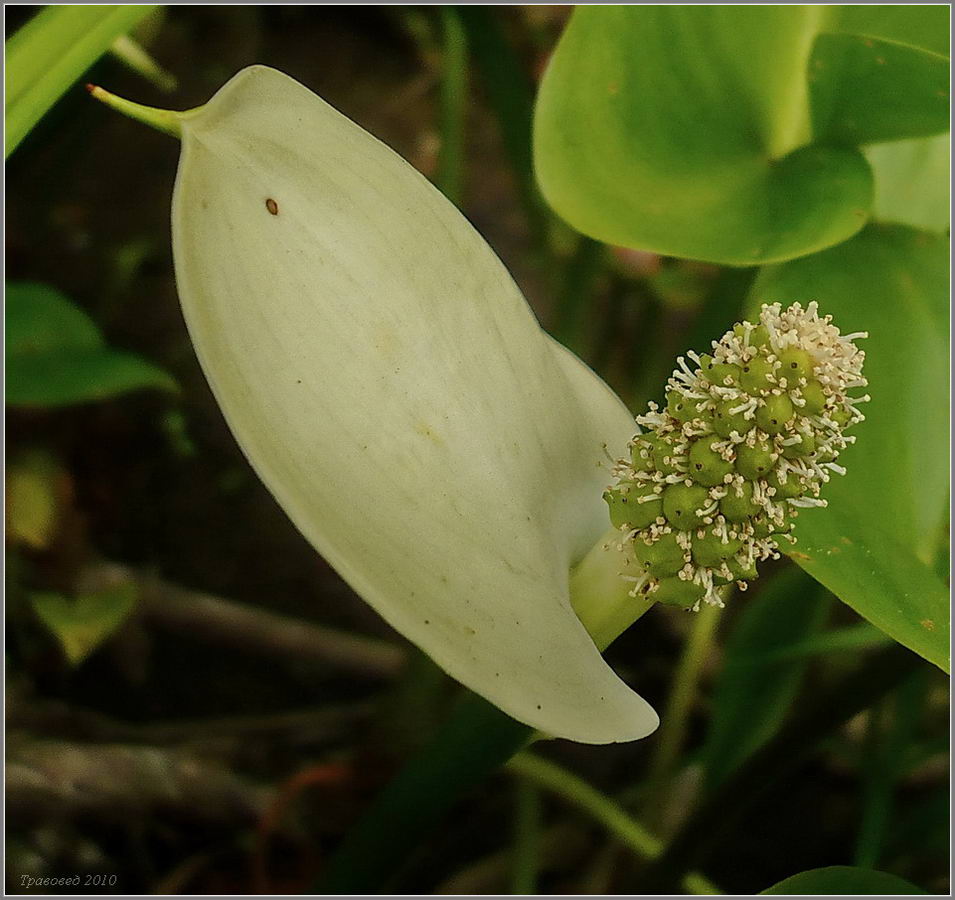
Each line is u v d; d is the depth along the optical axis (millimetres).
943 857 331
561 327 360
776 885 232
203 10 514
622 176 264
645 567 227
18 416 324
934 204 282
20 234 376
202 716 345
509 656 214
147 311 419
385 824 263
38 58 235
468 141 540
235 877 305
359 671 367
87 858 299
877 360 266
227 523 386
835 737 359
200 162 215
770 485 224
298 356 215
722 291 296
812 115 273
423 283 224
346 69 540
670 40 273
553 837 343
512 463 226
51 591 302
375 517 214
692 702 383
